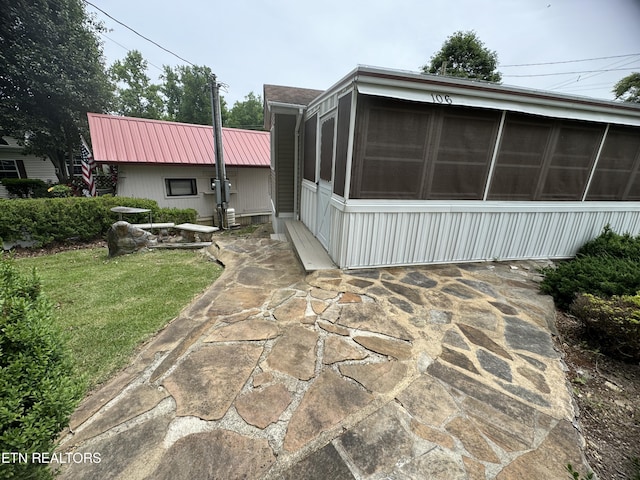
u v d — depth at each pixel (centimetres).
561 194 426
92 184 997
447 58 1684
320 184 468
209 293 318
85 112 1175
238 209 1078
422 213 378
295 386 175
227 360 199
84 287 347
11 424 99
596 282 286
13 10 938
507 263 429
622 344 213
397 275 364
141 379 182
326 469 126
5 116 998
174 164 898
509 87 338
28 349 107
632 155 434
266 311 271
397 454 133
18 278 126
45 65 1011
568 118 366
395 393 171
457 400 167
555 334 251
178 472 124
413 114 335
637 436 152
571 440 144
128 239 511
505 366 201
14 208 544
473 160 373
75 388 115
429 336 234
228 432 143
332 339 226
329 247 414
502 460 131
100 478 121
